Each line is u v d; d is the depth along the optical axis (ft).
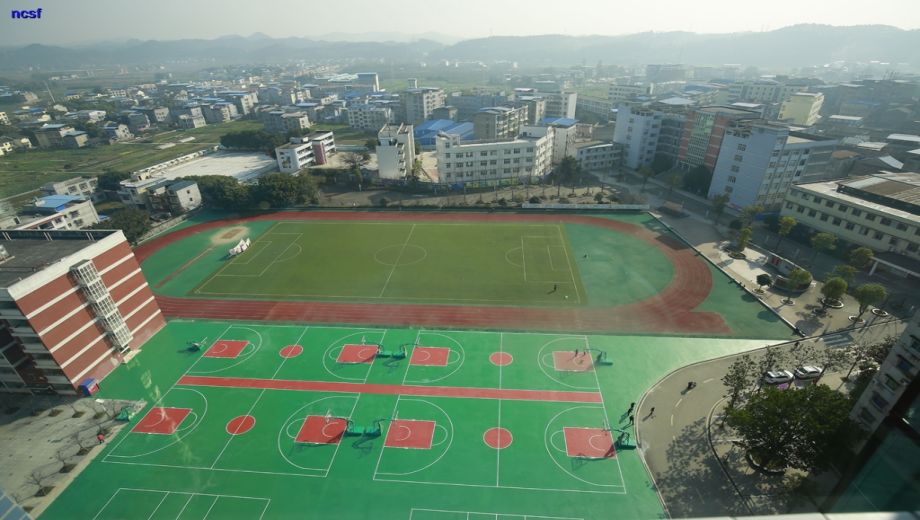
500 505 136.15
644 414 166.91
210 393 182.80
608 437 157.89
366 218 367.25
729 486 139.03
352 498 139.03
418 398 177.37
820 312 221.66
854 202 276.41
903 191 277.64
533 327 218.59
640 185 431.84
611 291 247.29
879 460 46.60
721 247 296.92
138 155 629.10
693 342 204.54
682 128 451.53
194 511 136.36
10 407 179.22
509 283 258.78
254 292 256.73
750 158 346.13
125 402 178.70
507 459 150.71
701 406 169.68
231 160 565.94
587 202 380.37
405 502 137.49
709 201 385.50
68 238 209.77
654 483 141.28
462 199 402.72
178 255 306.96
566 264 279.28
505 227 340.18
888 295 231.09
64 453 157.38
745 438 138.51
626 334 211.41
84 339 187.11
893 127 612.70
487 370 191.31
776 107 631.97
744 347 200.03
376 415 169.78
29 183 505.25
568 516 132.67
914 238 245.86
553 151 507.71
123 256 205.46
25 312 165.89
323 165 516.32
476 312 232.32
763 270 265.13
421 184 427.33
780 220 291.99
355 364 196.95
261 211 389.60
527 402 174.09
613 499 137.08
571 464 148.46
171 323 229.66
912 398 45.78
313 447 156.76
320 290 257.14
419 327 221.25
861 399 136.26
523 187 431.02
